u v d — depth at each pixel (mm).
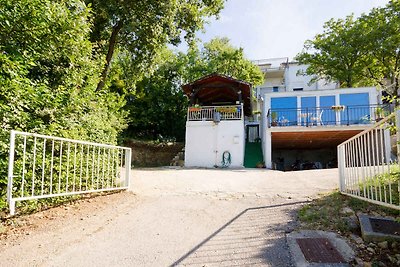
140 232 3686
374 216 3820
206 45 25875
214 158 14750
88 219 4105
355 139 4516
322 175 8258
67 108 5141
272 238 3432
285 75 28859
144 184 7055
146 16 11398
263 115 17656
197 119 15414
